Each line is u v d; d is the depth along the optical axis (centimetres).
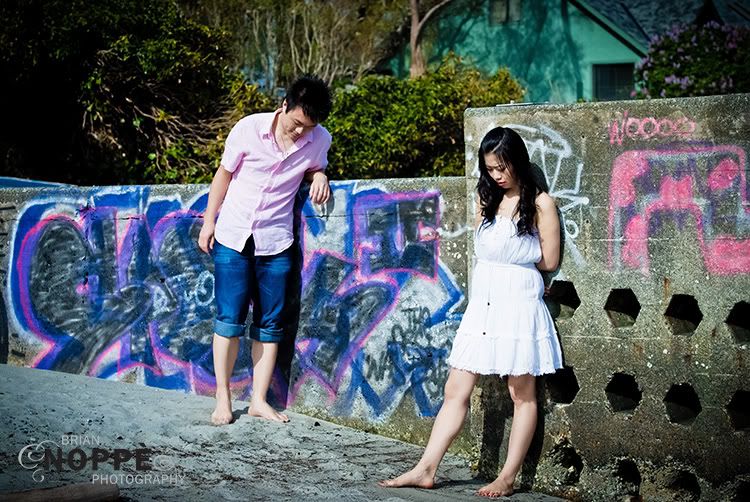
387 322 558
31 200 695
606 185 473
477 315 475
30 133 1196
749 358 442
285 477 469
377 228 560
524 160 470
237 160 556
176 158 1181
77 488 402
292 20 2152
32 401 562
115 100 1172
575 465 496
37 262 694
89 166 1192
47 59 1134
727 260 446
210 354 625
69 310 682
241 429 545
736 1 2500
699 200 452
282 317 583
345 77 2227
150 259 649
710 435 452
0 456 462
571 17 2603
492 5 2662
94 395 595
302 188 582
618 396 485
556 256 478
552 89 2631
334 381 577
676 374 459
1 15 1097
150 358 649
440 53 2694
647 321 465
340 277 573
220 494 434
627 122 467
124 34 1155
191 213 630
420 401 547
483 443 511
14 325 704
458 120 1384
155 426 538
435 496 458
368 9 2369
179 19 1212
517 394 479
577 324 482
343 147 1309
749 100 439
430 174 1367
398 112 1332
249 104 1235
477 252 485
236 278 562
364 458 513
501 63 2670
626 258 469
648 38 2519
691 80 1543
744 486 448
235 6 2023
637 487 480
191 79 1197
